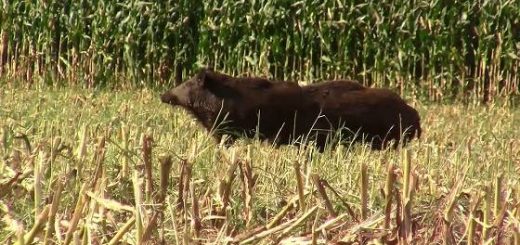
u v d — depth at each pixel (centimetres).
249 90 3538
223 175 2011
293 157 2811
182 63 6994
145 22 6931
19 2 7025
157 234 1706
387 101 3625
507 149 3569
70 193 1847
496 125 5159
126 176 2089
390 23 6812
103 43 6962
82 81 6988
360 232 1688
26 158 2103
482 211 1872
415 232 1852
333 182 2388
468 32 6881
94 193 1631
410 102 6550
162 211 1716
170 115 4275
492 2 6806
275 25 6838
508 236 1742
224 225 1700
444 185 2356
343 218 1800
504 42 6838
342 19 6812
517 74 6838
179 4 6906
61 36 7044
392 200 1789
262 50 6844
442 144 3841
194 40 6975
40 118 3594
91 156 2233
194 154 2247
